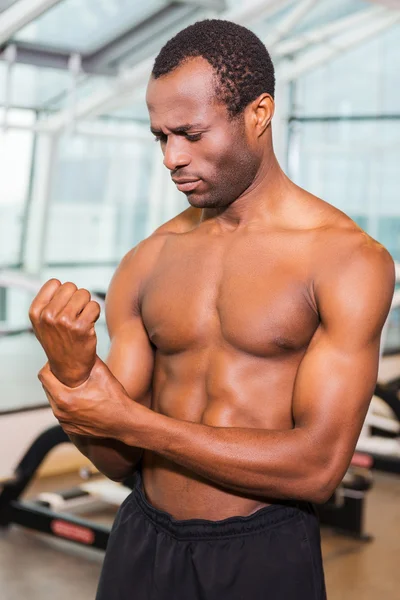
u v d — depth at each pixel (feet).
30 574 8.86
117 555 3.60
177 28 18.70
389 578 8.96
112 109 21.30
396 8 14.43
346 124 24.68
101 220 26.35
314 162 24.98
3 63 18.49
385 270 3.17
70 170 25.25
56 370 2.99
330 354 3.11
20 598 8.27
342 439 3.10
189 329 3.43
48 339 2.91
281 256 3.30
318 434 3.09
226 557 3.33
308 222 3.36
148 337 3.71
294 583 3.34
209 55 3.05
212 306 3.41
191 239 3.59
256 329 3.26
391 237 24.95
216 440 3.07
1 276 13.66
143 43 19.03
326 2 18.58
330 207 3.40
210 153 3.10
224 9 17.72
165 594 3.40
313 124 24.48
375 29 19.61
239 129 3.13
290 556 3.36
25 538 9.84
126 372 3.64
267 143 3.35
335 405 3.07
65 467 12.42
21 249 24.06
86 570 9.04
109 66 19.71
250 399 3.33
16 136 22.97
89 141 25.29
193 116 3.05
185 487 3.46
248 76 3.10
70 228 25.84
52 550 9.53
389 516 11.13
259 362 3.33
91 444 3.62
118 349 3.69
